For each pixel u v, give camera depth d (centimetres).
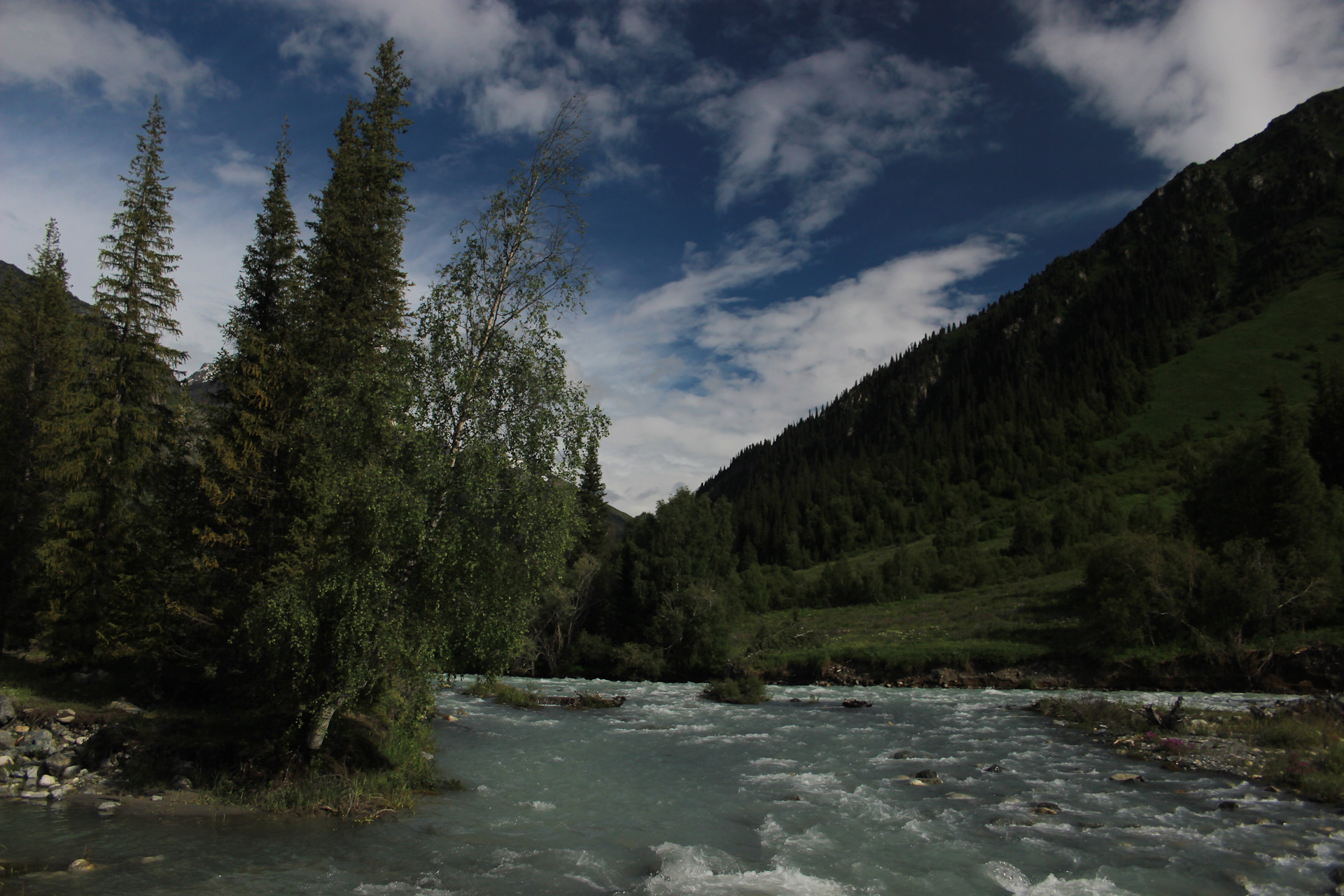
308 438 1900
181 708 2023
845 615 7288
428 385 1537
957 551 9788
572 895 1010
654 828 1382
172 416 2406
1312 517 4394
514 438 1552
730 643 5684
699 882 1068
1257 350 16675
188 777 1527
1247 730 2219
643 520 6303
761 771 1950
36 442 2769
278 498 2061
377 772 1672
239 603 1986
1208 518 5288
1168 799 1591
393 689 1672
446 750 2183
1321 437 7006
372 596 1484
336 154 2353
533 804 1557
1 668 2312
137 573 2152
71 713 1739
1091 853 1216
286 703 1797
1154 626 4200
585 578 6056
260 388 2041
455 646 1590
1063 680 4066
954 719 2958
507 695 3419
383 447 1555
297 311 2158
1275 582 3803
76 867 1031
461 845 1247
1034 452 15788
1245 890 1039
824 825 1403
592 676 5622
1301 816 1433
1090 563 4719
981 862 1167
